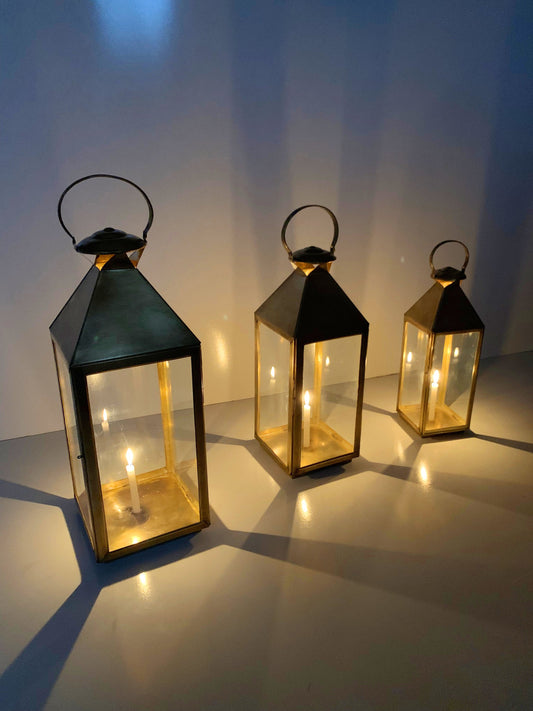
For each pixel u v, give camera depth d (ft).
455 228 4.37
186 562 2.58
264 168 3.60
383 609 2.32
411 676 2.02
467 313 3.38
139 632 2.21
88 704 1.92
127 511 2.80
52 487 3.14
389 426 3.82
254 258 3.82
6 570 2.53
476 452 3.50
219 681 2.00
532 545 2.70
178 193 3.45
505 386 4.44
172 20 3.08
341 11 3.42
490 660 2.09
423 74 3.78
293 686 1.98
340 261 4.09
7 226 3.15
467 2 3.69
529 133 4.27
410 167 4.02
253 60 3.33
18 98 2.93
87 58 2.98
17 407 3.59
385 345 4.56
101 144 3.17
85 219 3.30
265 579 2.48
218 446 3.56
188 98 3.27
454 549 2.67
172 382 2.49
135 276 2.40
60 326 2.43
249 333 4.02
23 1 2.77
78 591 2.41
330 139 3.70
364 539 2.73
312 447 3.36
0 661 2.08
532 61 4.03
